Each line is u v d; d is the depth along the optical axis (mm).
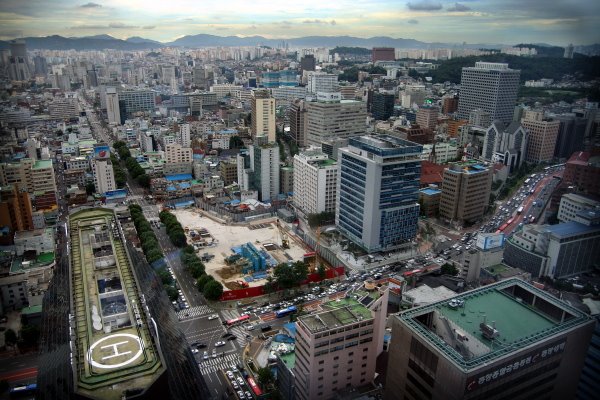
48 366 175500
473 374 125188
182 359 187000
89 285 197500
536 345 135125
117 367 146625
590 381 174000
